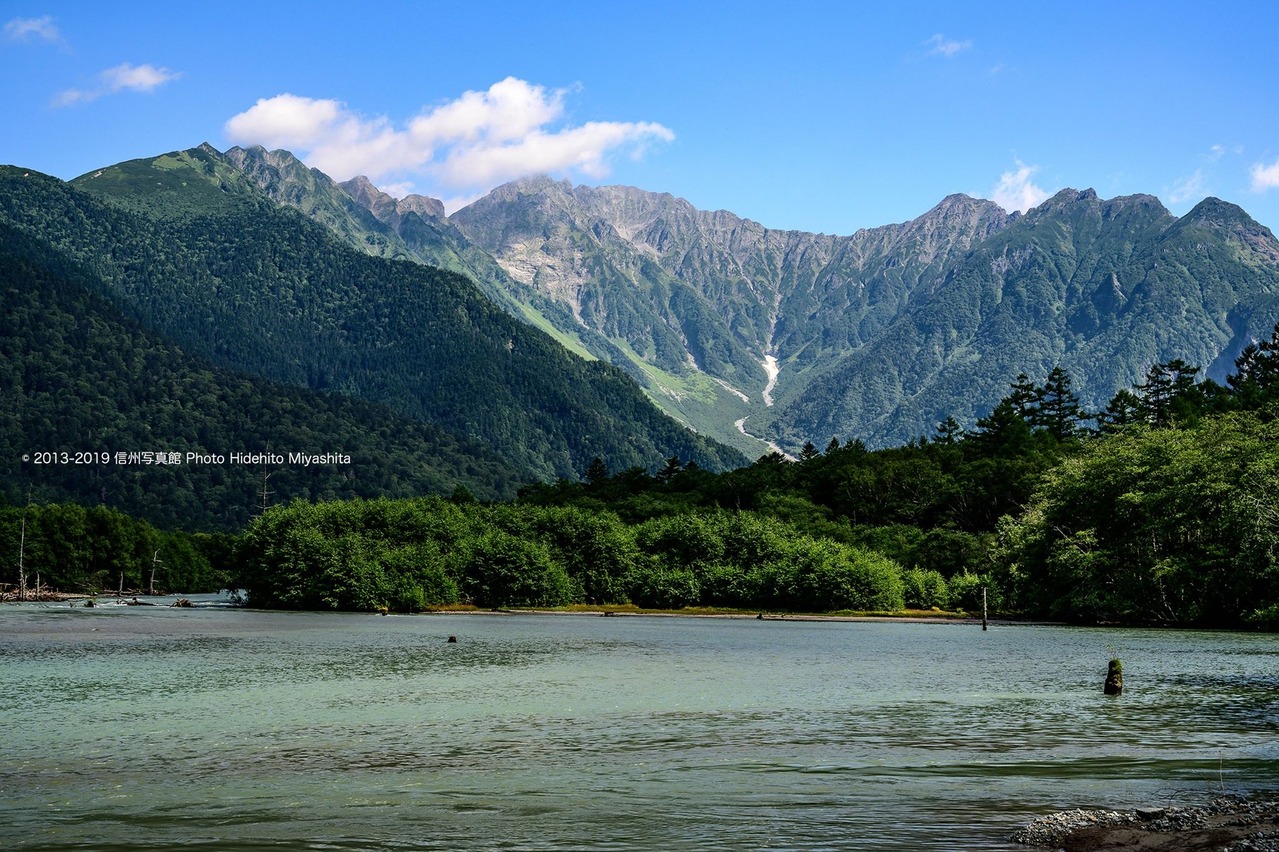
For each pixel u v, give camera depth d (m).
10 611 167.62
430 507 198.75
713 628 134.12
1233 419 160.25
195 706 58.56
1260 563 126.56
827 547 177.88
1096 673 77.38
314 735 49.53
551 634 119.38
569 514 188.75
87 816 34.56
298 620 144.25
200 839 31.69
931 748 46.53
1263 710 58.22
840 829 32.44
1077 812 33.56
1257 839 28.81
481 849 30.53
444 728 51.66
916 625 143.75
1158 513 136.25
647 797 37.06
